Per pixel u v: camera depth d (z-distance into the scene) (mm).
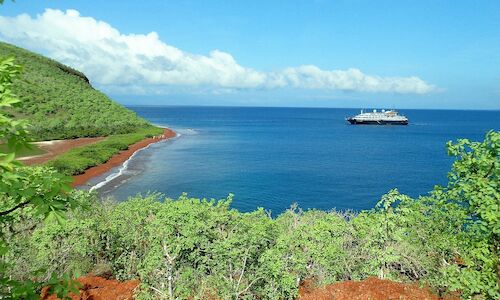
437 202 10758
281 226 16891
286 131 167250
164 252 12078
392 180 59656
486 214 8227
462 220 9609
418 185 56312
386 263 14266
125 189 48094
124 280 14156
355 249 15273
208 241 12875
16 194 4680
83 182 50000
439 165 75062
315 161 78188
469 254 9602
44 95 108688
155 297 12148
